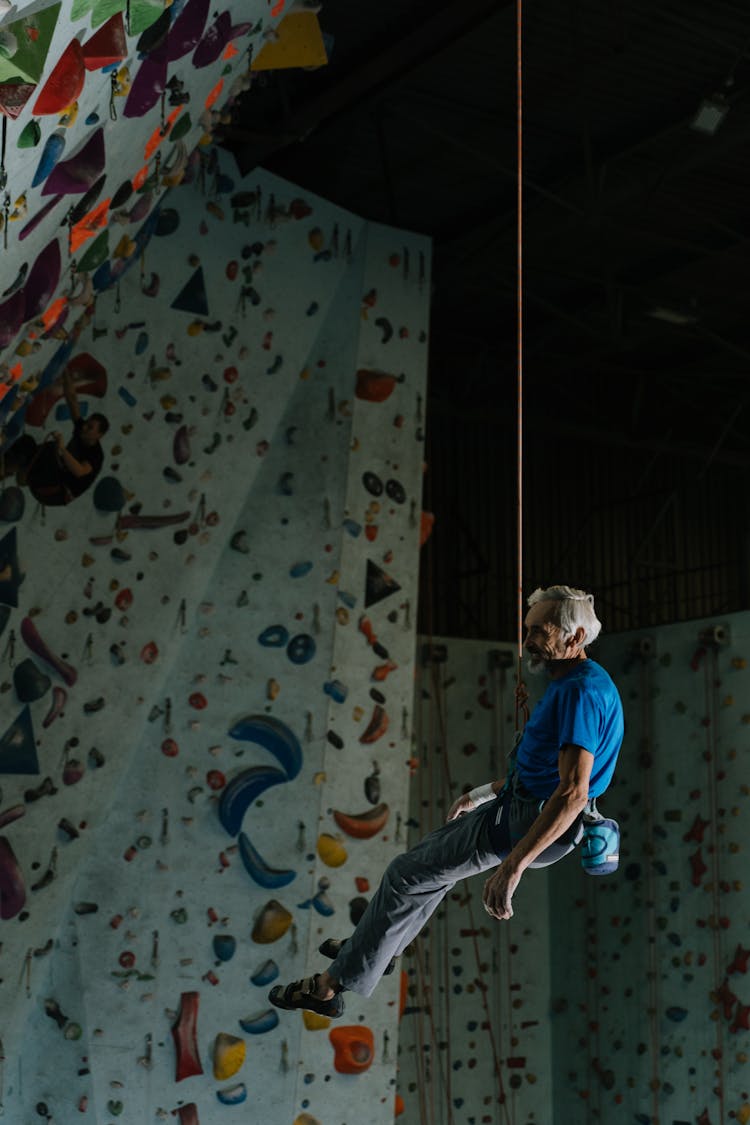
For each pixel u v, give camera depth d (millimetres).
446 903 13484
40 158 2959
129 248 4848
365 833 8992
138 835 8352
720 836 12680
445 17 8883
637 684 13836
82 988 8141
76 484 7992
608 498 17828
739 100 10438
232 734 8656
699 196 12477
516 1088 13547
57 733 7977
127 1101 8164
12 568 7738
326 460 9109
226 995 8508
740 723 12648
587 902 13953
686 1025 12695
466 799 3982
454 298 14891
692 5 9445
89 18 2672
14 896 7852
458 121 11141
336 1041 8797
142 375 8273
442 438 16562
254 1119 8508
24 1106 8031
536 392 17078
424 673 13625
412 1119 12750
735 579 18781
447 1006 13242
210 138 5207
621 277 14375
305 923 8742
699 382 17531
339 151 11570
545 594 3701
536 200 12344
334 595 9039
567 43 9984
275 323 8891
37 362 4848
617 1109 13227
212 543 8617
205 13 3303
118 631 8203
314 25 4449
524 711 3732
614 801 13906
